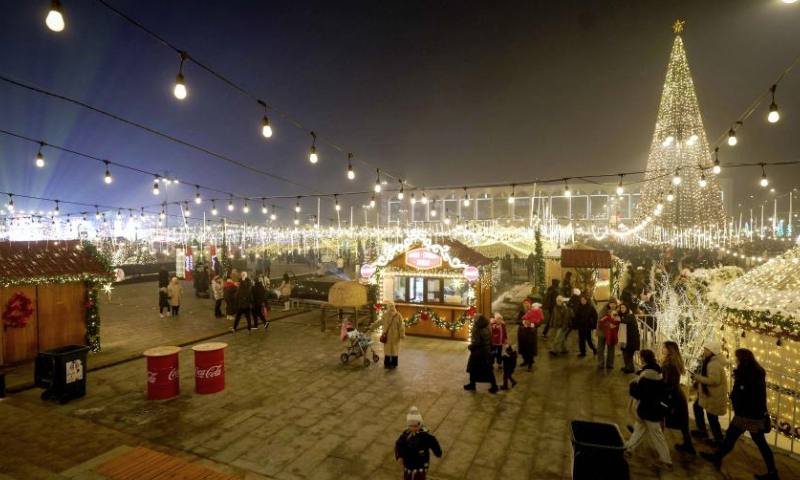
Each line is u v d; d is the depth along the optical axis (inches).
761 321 313.4
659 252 1327.5
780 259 362.3
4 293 426.0
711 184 1215.6
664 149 1245.1
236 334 572.1
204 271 889.5
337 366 434.6
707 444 278.1
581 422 205.6
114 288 1026.1
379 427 297.7
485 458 258.2
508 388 374.9
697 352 376.2
